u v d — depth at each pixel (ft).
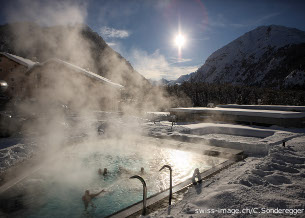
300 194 15.15
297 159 24.07
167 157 31.24
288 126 49.70
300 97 174.29
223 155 29.25
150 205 14.90
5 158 25.50
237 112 57.62
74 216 17.10
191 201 14.83
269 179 18.16
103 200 19.90
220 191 15.84
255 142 32.96
